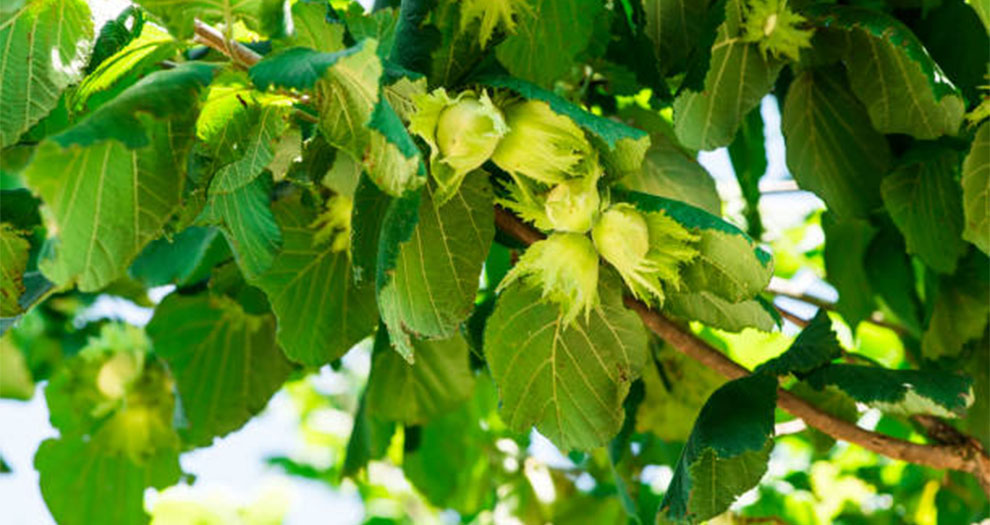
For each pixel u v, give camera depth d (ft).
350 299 4.77
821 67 4.71
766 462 4.42
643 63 4.65
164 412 5.46
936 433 4.69
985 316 4.96
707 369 5.17
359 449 5.35
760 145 5.11
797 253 6.10
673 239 4.26
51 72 4.25
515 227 4.40
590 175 4.22
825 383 4.51
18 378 5.91
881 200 4.80
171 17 4.11
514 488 6.14
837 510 6.50
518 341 4.38
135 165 4.01
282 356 5.20
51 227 3.95
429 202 4.25
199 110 4.09
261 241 4.37
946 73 4.75
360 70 4.01
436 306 4.27
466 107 4.15
